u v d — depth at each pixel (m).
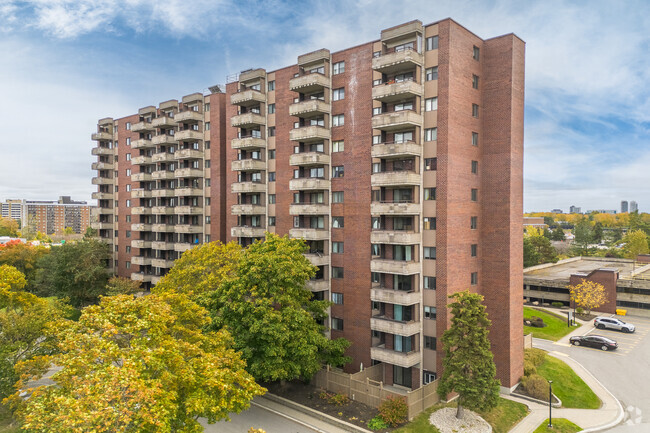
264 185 51.78
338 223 44.09
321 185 44.25
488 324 30.91
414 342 37.69
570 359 46.69
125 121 75.88
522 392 37.47
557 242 155.50
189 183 64.19
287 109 49.06
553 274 78.69
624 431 31.16
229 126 56.22
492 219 39.31
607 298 67.69
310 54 45.00
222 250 45.84
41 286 70.44
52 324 24.78
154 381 19.28
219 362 24.64
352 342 42.44
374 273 40.88
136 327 21.83
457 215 37.44
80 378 18.86
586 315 65.00
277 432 31.12
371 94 41.03
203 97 62.31
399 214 37.88
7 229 151.75
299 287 38.38
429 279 37.75
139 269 73.12
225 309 34.69
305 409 34.12
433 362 37.31
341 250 43.84
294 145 48.28
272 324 33.22
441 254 36.78
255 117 50.78
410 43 38.59
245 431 31.31
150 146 69.56
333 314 44.25
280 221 50.28
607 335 56.06
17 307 37.31
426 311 37.84
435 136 37.31
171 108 67.31
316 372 38.25
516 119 39.00
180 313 28.06
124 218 76.62
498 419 32.22
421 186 38.12
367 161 41.38
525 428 31.36
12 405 24.72
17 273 38.78
